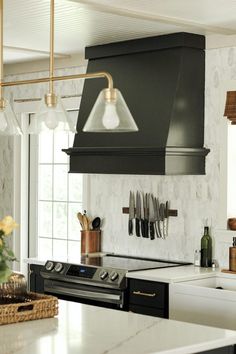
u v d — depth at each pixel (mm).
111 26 5594
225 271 5723
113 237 6805
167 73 5973
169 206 6348
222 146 5953
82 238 6871
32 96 7586
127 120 3406
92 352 3191
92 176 7020
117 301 5750
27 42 6355
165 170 5781
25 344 3328
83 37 6090
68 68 7180
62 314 4090
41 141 7684
